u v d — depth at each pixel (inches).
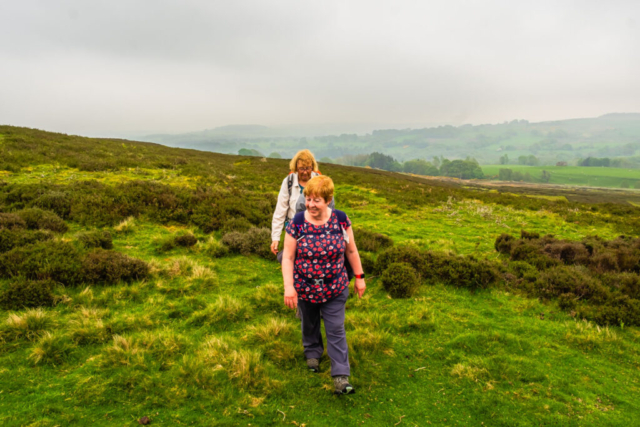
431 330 168.7
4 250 194.5
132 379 115.8
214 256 254.1
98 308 160.9
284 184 151.1
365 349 149.1
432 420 111.7
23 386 109.7
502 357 144.5
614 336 163.6
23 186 321.4
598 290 203.0
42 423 95.2
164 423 101.1
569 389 128.0
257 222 344.8
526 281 225.0
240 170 868.6
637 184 7780.5
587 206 735.7
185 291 192.5
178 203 342.0
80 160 581.9
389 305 196.2
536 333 168.9
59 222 255.9
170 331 148.2
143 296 180.5
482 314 188.9
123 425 98.8
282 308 184.9
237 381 121.3
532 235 343.3
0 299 153.2
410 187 868.6
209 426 101.4
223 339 146.9
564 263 266.2
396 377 133.0
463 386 128.7
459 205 641.6
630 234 450.6
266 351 142.6
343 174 1032.8
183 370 121.3
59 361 124.0
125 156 761.0
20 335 133.9
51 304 159.3
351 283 227.0
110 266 189.6
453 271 227.5
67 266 178.9
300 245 114.3
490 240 365.1
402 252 247.3
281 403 115.0
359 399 119.4
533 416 113.8
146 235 279.4
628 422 112.6
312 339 132.9
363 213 504.7
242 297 192.4
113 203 316.5
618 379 136.2
